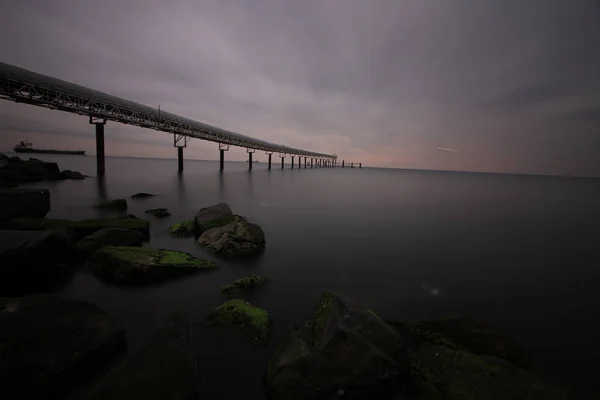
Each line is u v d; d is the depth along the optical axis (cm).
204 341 463
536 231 1593
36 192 1073
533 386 347
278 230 1388
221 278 743
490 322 626
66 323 403
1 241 636
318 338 411
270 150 8200
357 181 5841
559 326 616
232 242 943
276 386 348
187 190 2886
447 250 1165
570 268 995
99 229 952
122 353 424
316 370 356
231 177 4938
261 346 459
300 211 1980
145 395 306
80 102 2756
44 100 2416
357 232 1412
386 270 905
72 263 751
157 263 698
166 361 354
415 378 381
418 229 1538
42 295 446
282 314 587
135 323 520
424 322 522
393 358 390
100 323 430
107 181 3203
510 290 797
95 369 386
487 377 362
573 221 1952
